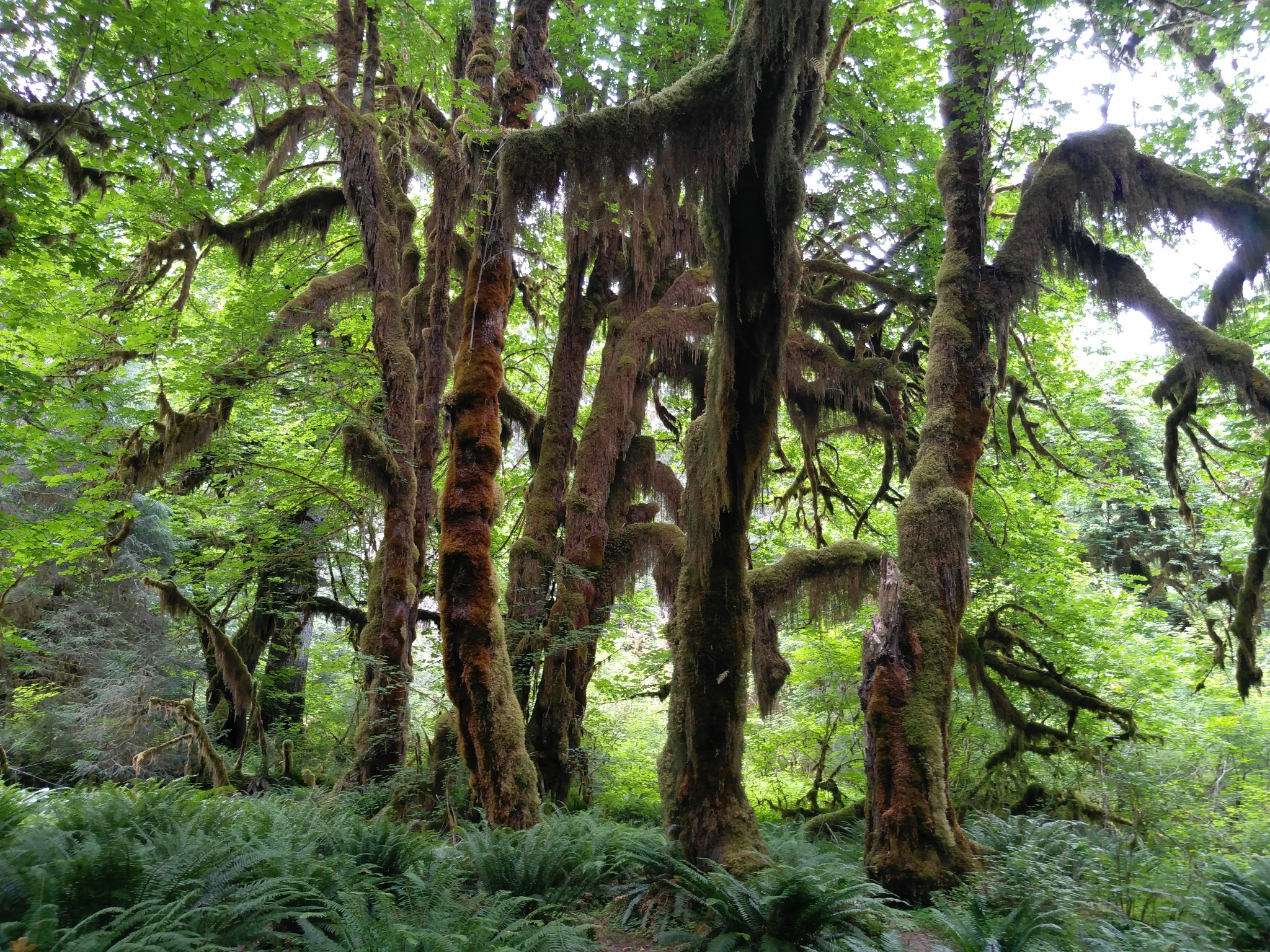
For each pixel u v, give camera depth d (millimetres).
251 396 14789
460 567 11227
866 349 18531
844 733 18484
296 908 6566
